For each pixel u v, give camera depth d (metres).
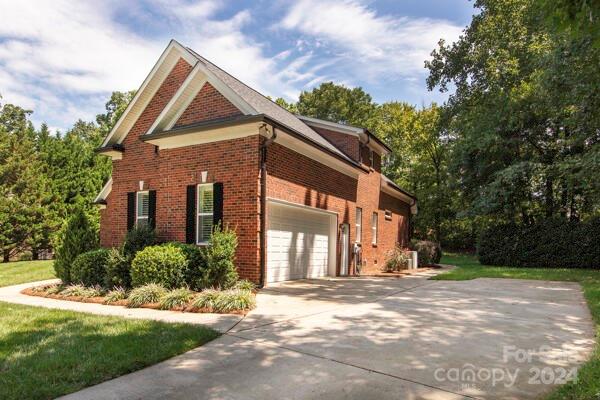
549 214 21.98
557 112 18.36
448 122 26.94
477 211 21.17
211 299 8.04
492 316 7.34
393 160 38.66
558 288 11.53
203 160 11.62
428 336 5.86
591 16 4.00
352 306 8.30
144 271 9.54
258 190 10.66
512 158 22.00
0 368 4.49
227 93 11.48
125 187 14.17
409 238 25.91
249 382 4.16
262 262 10.68
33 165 25.38
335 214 15.24
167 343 5.34
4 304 8.91
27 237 24.36
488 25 23.03
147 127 13.99
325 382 4.13
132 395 3.87
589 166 15.32
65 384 4.06
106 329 6.12
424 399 3.71
